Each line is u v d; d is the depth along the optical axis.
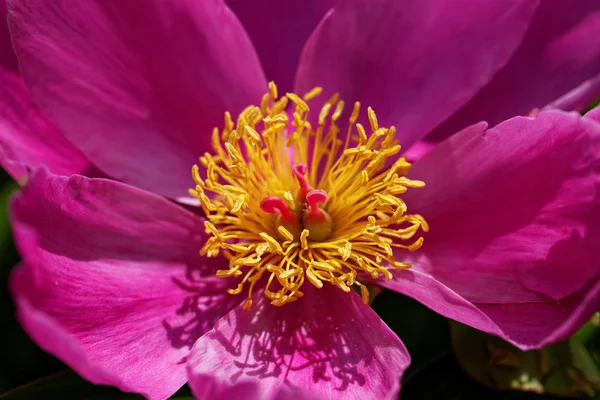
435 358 0.34
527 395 0.34
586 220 0.32
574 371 0.34
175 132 0.35
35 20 0.33
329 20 0.35
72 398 0.33
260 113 0.34
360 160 0.34
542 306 0.32
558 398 0.34
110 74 0.34
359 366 0.32
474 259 0.33
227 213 0.35
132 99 0.34
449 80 0.35
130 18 0.34
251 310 0.33
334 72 0.35
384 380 0.31
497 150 0.33
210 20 0.34
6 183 0.35
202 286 0.34
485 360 0.34
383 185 0.34
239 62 0.35
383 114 0.35
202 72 0.35
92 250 0.33
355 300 0.33
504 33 0.34
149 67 0.34
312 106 0.35
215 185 0.34
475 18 0.34
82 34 0.33
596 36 0.34
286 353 0.33
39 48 0.33
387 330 0.32
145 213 0.34
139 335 0.33
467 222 0.34
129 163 0.34
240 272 0.33
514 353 0.34
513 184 0.33
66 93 0.34
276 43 0.36
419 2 0.34
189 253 0.34
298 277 0.34
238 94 0.35
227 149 0.34
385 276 0.33
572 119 0.32
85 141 0.34
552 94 0.35
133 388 0.30
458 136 0.34
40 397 0.33
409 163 0.34
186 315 0.33
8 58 0.34
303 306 0.34
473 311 0.32
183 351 0.33
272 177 0.35
